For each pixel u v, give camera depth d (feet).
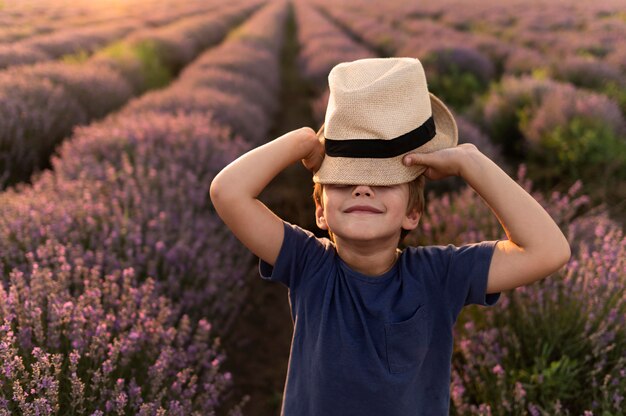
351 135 3.24
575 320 7.82
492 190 3.35
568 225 11.18
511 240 3.50
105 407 5.70
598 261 8.09
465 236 10.41
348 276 3.66
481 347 7.53
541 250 3.31
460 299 3.59
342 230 3.40
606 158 19.39
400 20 82.23
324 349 3.62
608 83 31.50
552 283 8.44
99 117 26.05
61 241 9.09
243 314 11.63
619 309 7.66
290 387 3.91
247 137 22.65
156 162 13.42
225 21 100.58
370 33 64.90
